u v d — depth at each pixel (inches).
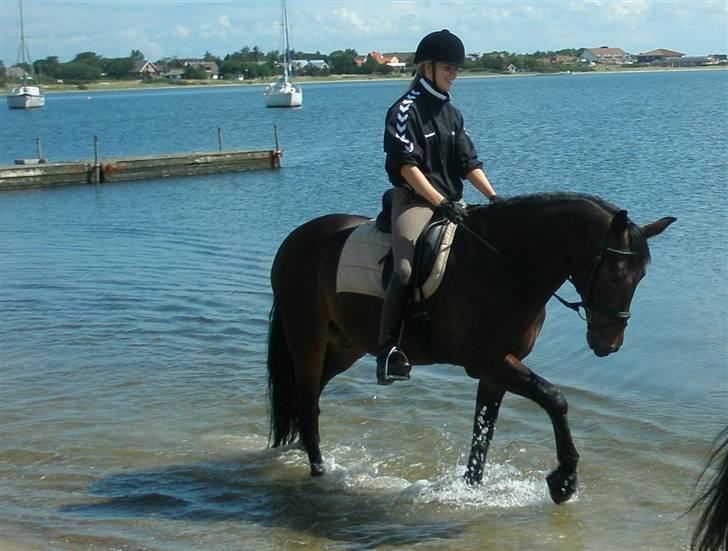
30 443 311.0
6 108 4623.5
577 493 253.9
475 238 244.8
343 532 241.8
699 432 287.7
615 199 725.9
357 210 819.4
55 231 770.8
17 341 432.8
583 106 2486.5
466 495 258.1
